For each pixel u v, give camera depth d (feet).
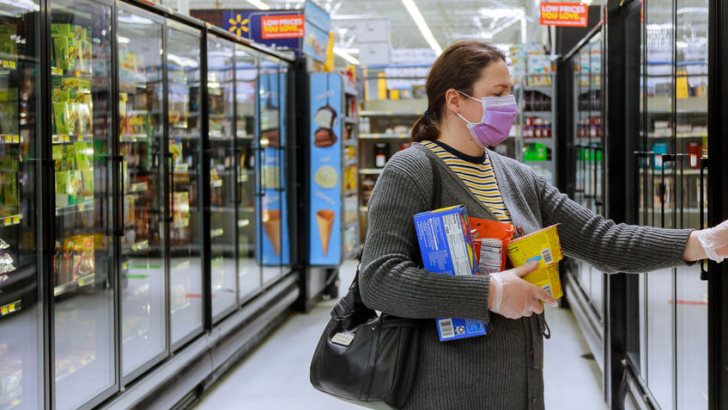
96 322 10.77
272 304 19.52
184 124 14.46
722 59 6.34
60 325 10.39
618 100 12.94
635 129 12.10
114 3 10.63
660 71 9.46
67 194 10.25
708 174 6.46
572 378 16.01
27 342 8.84
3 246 8.75
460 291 4.75
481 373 5.08
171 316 14.14
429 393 5.14
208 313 14.90
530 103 25.20
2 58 8.61
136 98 12.57
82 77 10.55
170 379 12.41
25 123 8.77
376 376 5.18
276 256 21.48
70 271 10.40
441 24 58.34
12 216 8.71
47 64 8.87
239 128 18.11
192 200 14.83
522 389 5.21
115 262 10.75
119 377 10.80
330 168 23.04
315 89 23.02
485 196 5.37
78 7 10.43
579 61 20.66
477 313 4.75
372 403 5.37
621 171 12.95
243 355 18.04
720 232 5.12
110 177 10.78
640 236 5.42
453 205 5.28
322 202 23.13
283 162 22.50
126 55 12.00
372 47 35.78
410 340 5.18
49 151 8.91
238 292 17.07
